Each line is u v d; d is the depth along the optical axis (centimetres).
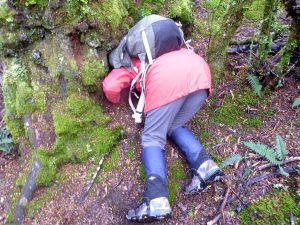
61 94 179
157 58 162
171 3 216
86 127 179
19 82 179
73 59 176
